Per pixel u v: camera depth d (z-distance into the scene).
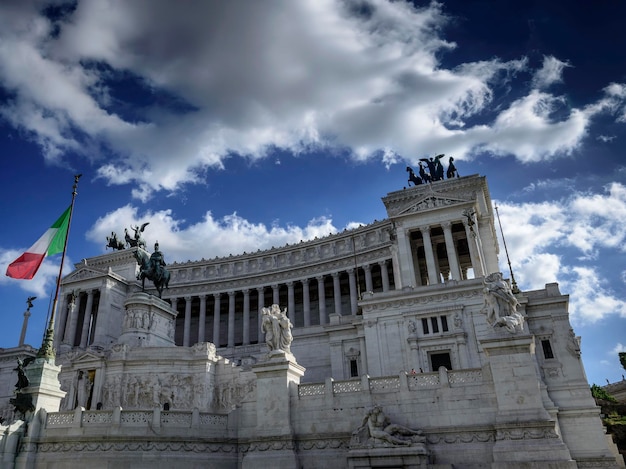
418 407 28.95
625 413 66.19
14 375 72.31
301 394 31.36
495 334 28.97
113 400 49.88
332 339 61.84
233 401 49.53
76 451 30.03
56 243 41.09
